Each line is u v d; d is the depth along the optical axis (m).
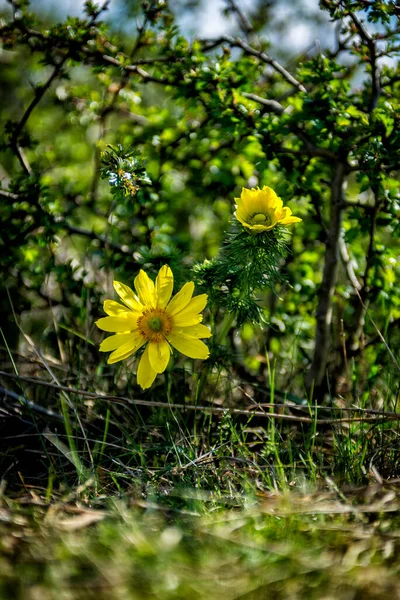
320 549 1.91
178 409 2.94
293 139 3.40
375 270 3.33
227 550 1.87
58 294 3.85
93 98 3.68
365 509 2.04
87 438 2.65
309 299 3.48
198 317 2.49
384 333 3.19
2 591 1.65
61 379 3.22
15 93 4.78
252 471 2.52
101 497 2.28
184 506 2.22
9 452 2.69
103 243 3.46
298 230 3.43
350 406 2.97
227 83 3.20
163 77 3.40
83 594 1.64
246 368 3.42
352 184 4.71
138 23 3.28
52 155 4.01
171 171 3.73
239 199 2.47
